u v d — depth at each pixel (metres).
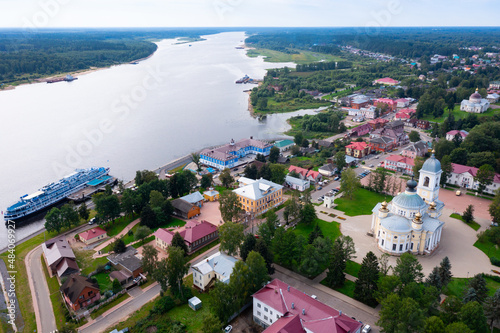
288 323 97.12
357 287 121.44
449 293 124.81
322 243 135.75
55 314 118.81
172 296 124.94
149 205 180.00
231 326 110.81
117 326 112.38
